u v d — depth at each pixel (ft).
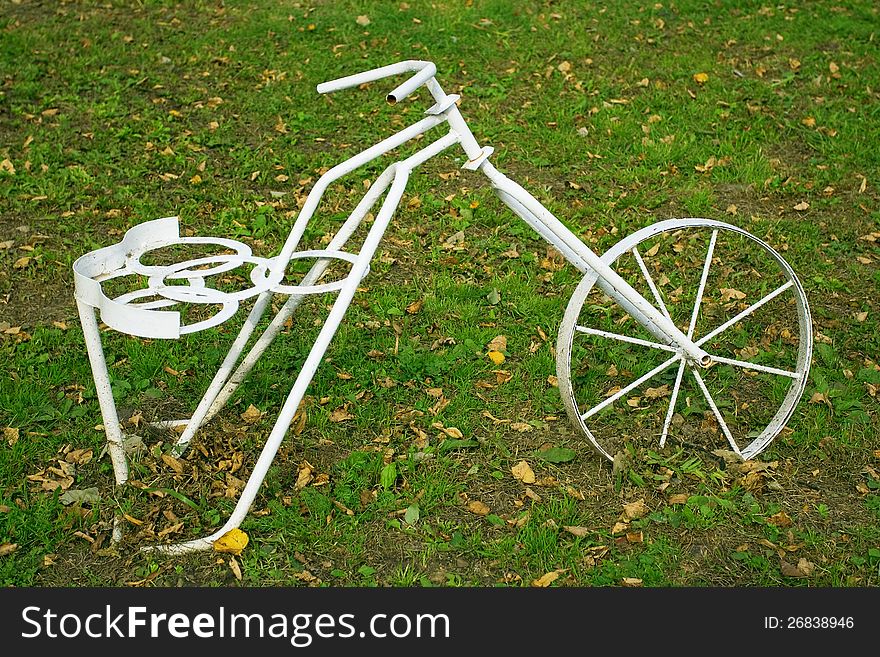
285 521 10.77
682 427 12.69
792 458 12.17
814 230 17.37
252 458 11.69
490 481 11.63
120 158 19.31
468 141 10.89
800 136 20.88
